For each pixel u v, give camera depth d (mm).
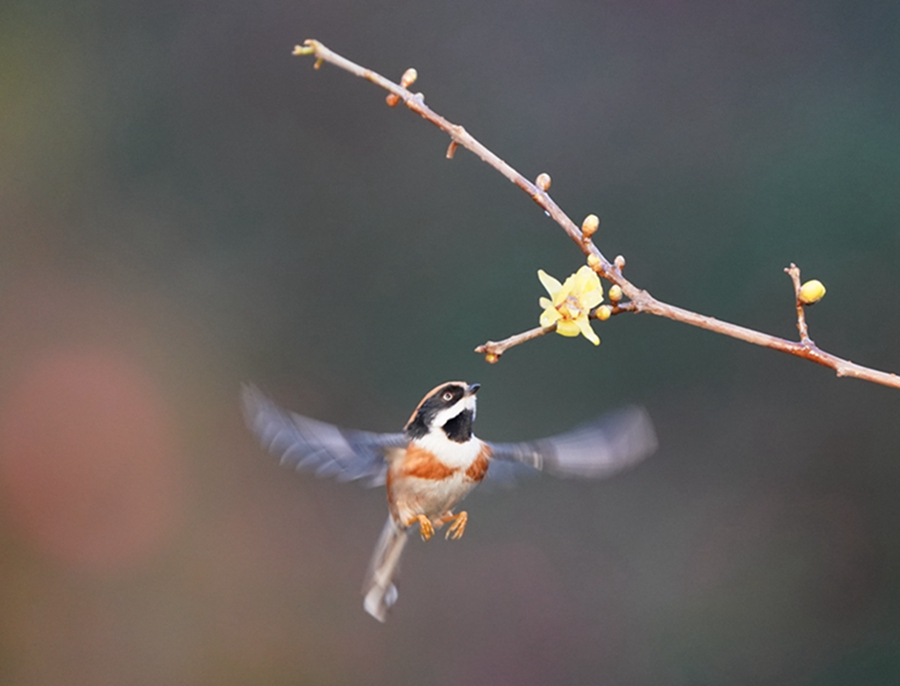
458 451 5754
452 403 5812
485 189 13688
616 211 13414
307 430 5238
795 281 4234
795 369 12727
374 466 5781
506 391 12938
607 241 13305
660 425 12781
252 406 4941
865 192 12727
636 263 13211
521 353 13016
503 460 5973
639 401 12812
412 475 5754
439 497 5793
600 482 12750
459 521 5883
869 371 4176
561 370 12906
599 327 12969
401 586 12344
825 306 12625
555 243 13391
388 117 14070
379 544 6023
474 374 13055
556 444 5691
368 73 4570
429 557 12469
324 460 5293
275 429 4984
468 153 13820
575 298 4348
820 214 12836
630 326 12945
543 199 4418
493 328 13242
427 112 4531
